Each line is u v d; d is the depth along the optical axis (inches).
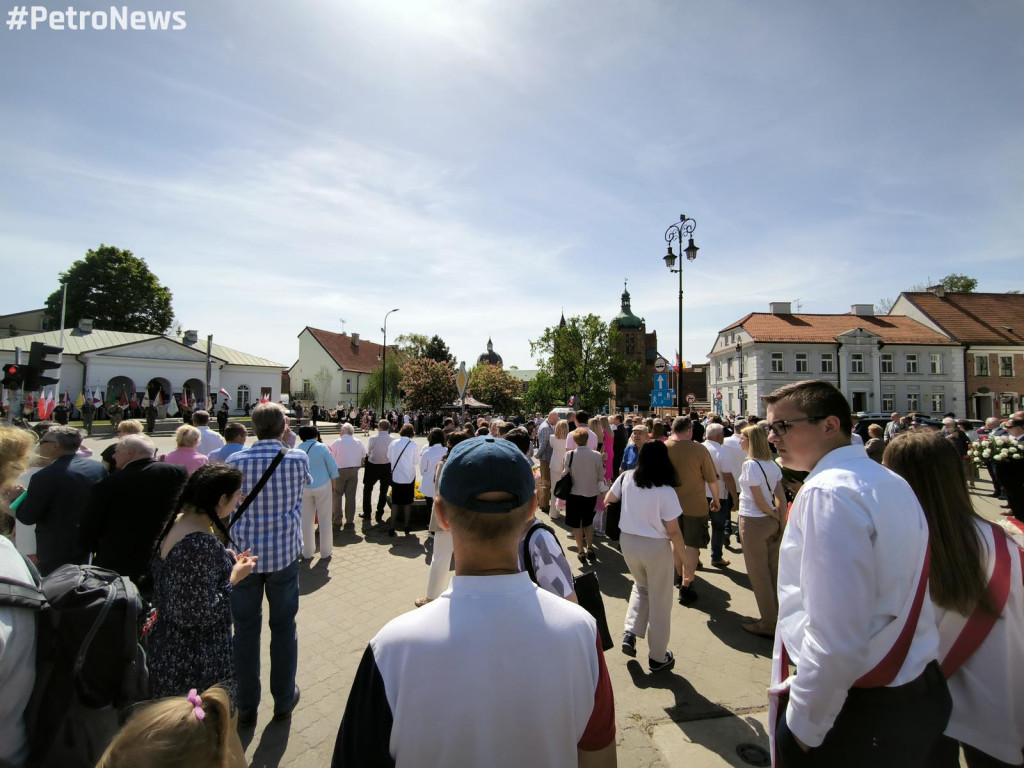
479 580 50.0
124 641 75.6
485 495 51.6
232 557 105.8
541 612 49.1
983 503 409.7
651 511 148.9
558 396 1982.0
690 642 171.6
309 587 215.6
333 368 2340.1
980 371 1653.5
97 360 1403.8
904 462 81.6
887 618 62.2
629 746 119.2
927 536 65.4
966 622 78.2
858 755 61.2
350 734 45.6
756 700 138.1
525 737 45.0
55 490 150.8
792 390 78.2
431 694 44.3
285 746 118.3
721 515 252.8
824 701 59.2
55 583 74.2
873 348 1631.4
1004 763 76.9
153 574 100.9
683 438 212.2
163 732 50.3
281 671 128.3
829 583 60.2
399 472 297.0
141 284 1862.7
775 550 175.6
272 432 134.1
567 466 252.7
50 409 982.4
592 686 49.8
